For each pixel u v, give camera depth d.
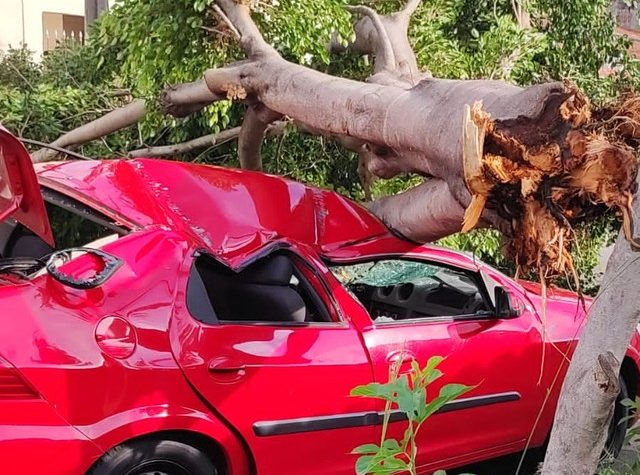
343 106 4.10
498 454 4.41
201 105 5.91
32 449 2.94
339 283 3.86
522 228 2.75
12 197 3.19
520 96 2.75
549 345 4.47
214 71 5.26
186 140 7.23
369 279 4.15
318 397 3.60
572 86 2.65
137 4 5.95
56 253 3.25
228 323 3.49
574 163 2.55
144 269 3.34
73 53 8.91
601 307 2.35
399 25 5.96
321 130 4.71
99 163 4.18
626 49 8.12
